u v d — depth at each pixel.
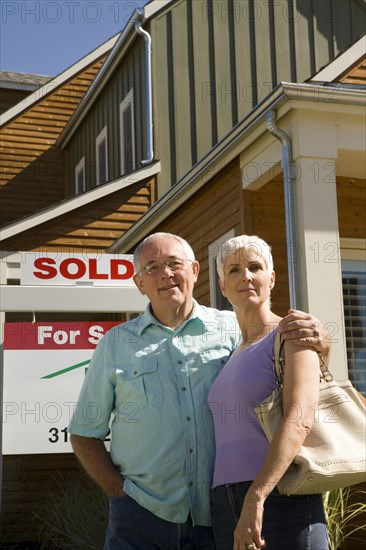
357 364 8.01
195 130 11.90
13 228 11.30
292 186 6.63
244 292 3.07
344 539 6.14
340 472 2.64
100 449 3.29
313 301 6.31
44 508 7.41
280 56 12.10
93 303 6.40
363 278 8.19
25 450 6.15
